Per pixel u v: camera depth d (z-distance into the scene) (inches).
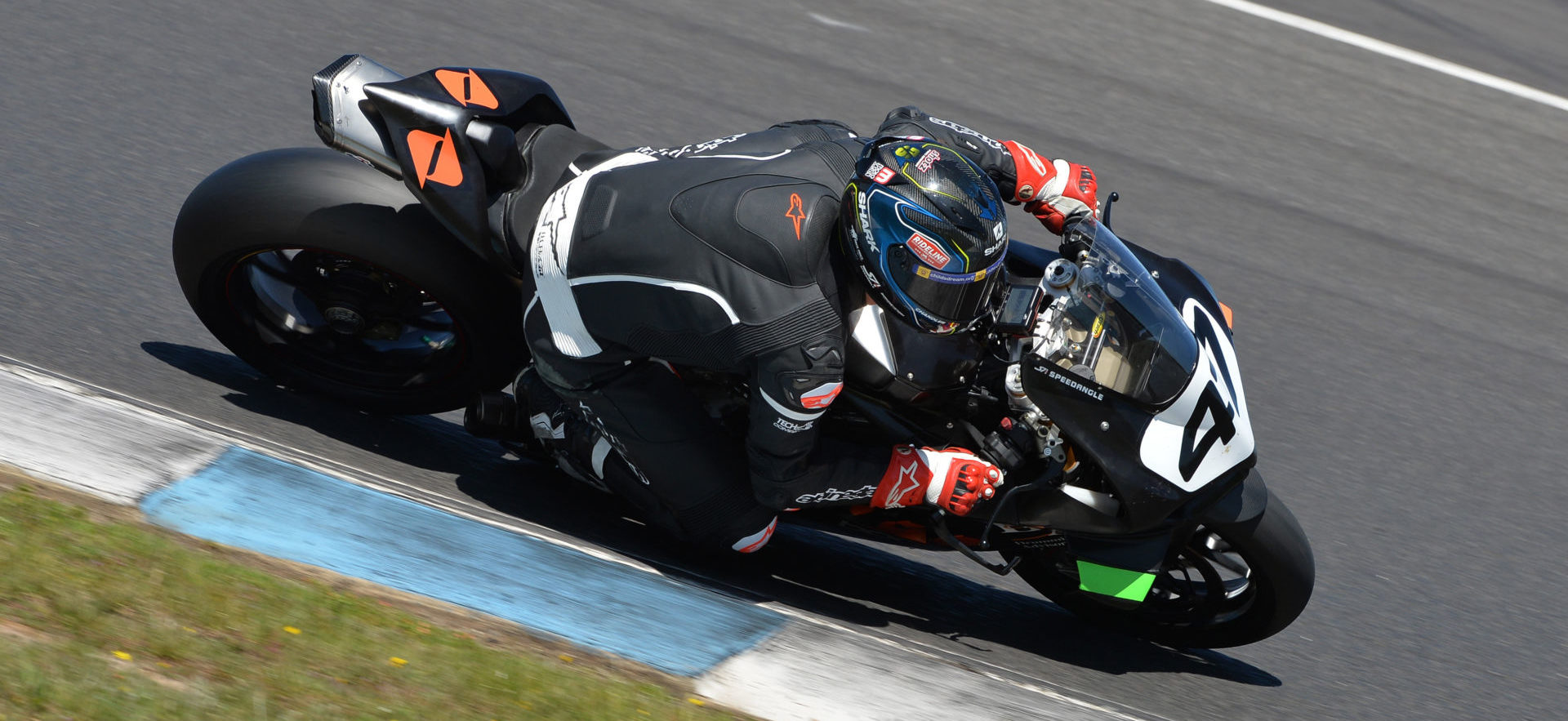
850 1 1284.4
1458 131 1314.0
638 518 620.7
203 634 420.2
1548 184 1253.7
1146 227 1031.6
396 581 502.9
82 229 731.4
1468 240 1126.4
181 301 693.9
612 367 531.8
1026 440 541.3
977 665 560.7
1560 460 848.3
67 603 414.0
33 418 540.1
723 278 487.8
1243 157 1178.6
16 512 459.2
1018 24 1323.8
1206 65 1334.9
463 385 609.6
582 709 436.1
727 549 568.7
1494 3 1638.8
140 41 957.8
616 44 1117.7
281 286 620.7
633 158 548.4
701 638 516.4
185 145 845.2
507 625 494.0
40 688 370.6
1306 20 1480.1
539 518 593.3
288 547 505.0
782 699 488.7
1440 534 743.7
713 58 1130.0
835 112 1089.4
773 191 494.9
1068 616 634.8
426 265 560.4
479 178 546.6
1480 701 611.8
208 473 537.0
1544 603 700.0
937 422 549.3
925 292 482.3
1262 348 903.7
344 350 630.5
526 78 589.6
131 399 590.2
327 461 584.7
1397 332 964.6
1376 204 1151.6
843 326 503.5
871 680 512.1
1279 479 764.6
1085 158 1115.3
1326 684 606.2
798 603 579.2
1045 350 518.6
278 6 1059.3
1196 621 605.3
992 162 554.6
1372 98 1343.5
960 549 560.1
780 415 499.5
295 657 421.7
